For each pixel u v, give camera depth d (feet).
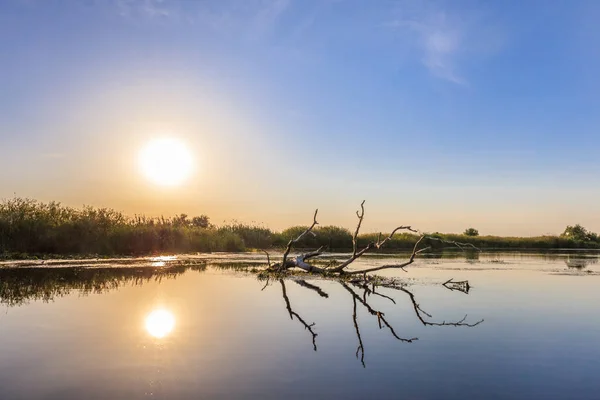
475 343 30.89
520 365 26.18
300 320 37.70
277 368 25.20
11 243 92.99
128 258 97.76
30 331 32.89
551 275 75.72
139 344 29.66
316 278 69.56
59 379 23.29
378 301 48.16
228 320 37.19
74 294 49.19
